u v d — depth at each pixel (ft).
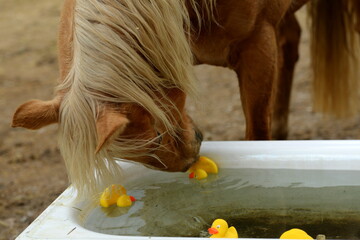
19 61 28.27
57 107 7.77
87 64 7.68
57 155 17.70
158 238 6.98
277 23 11.24
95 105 7.52
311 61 16.74
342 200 9.08
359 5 15.55
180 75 8.53
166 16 8.30
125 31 7.94
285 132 16.28
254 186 9.69
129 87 7.72
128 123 7.55
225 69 25.76
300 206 9.00
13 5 39.45
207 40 10.50
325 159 9.73
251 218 8.74
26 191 15.19
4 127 20.38
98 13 7.95
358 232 8.21
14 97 23.35
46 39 31.48
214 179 9.89
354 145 9.84
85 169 7.73
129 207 9.03
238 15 10.27
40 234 7.41
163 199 9.36
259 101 11.35
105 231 8.38
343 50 16.29
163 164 8.82
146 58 8.18
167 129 8.37
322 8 15.99
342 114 17.13
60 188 15.19
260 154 10.00
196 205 9.15
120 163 9.80
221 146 10.23
